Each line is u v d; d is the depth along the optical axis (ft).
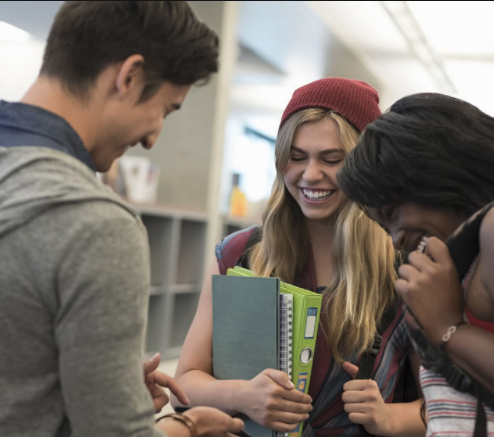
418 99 3.60
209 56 3.41
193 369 5.32
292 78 32.68
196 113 19.15
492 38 24.45
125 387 2.86
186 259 17.99
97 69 3.10
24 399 2.84
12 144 3.04
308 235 5.44
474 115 3.50
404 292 3.28
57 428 2.94
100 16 3.06
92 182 3.02
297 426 4.69
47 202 2.81
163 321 16.20
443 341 3.20
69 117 3.13
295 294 4.68
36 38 15.70
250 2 21.48
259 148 45.68
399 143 3.44
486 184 3.34
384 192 3.51
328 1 21.88
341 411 4.85
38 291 2.82
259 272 5.35
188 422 3.53
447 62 28.89
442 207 3.43
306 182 5.03
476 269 3.27
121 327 2.85
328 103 5.01
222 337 4.94
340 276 5.11
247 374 4.79
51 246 2.80
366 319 4.86
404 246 3.72
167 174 19.31
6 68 15.65
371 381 4.61
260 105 39.93
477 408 3.11
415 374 5.10
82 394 2.80
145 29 3.11
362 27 24.41
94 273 2.80
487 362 3.08
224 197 31.65
